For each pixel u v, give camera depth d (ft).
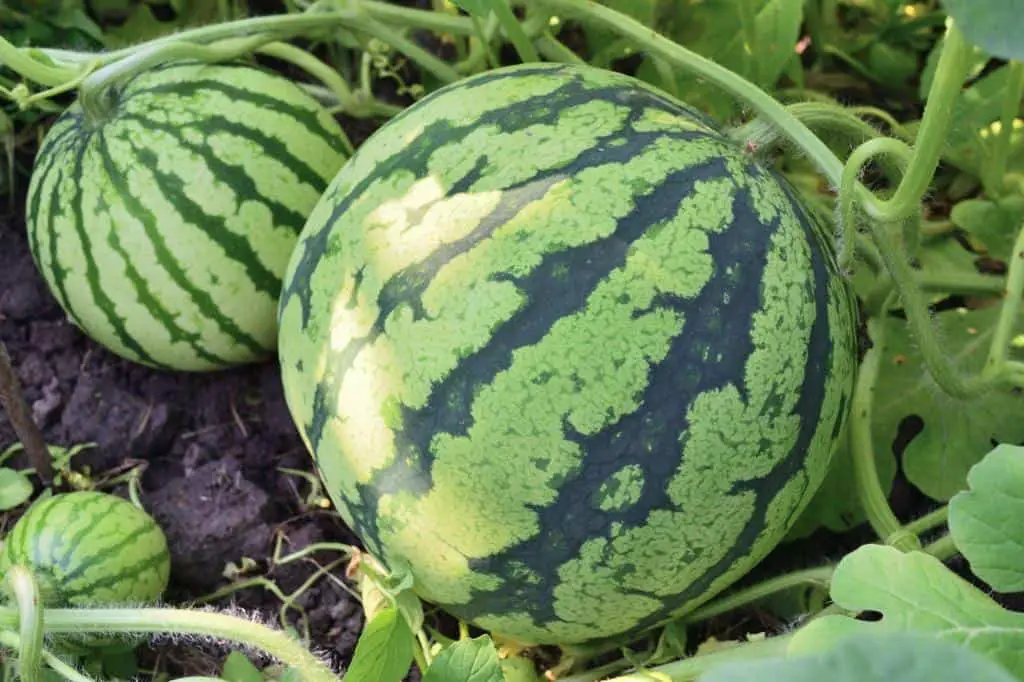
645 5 3.60
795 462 2.93
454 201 2.89
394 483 2.90
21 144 3.73
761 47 3.54
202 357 3.40
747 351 2.84
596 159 2.89
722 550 2.94
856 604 2.70
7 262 3.64
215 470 3.44
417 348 2.85
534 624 3.00
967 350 3.47
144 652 3.36
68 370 3.57
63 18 3.70
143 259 3.25
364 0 3.50
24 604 2.98
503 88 3.01
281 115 3.31
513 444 2.82
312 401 2.98
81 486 3.47
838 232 3.03
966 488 3.34
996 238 3.55
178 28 3.84
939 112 2.84
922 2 3.93
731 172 2.92
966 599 2.70
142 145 3.23
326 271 2.97
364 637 2.88
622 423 2.82
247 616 3.23
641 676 3.08
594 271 2.82
